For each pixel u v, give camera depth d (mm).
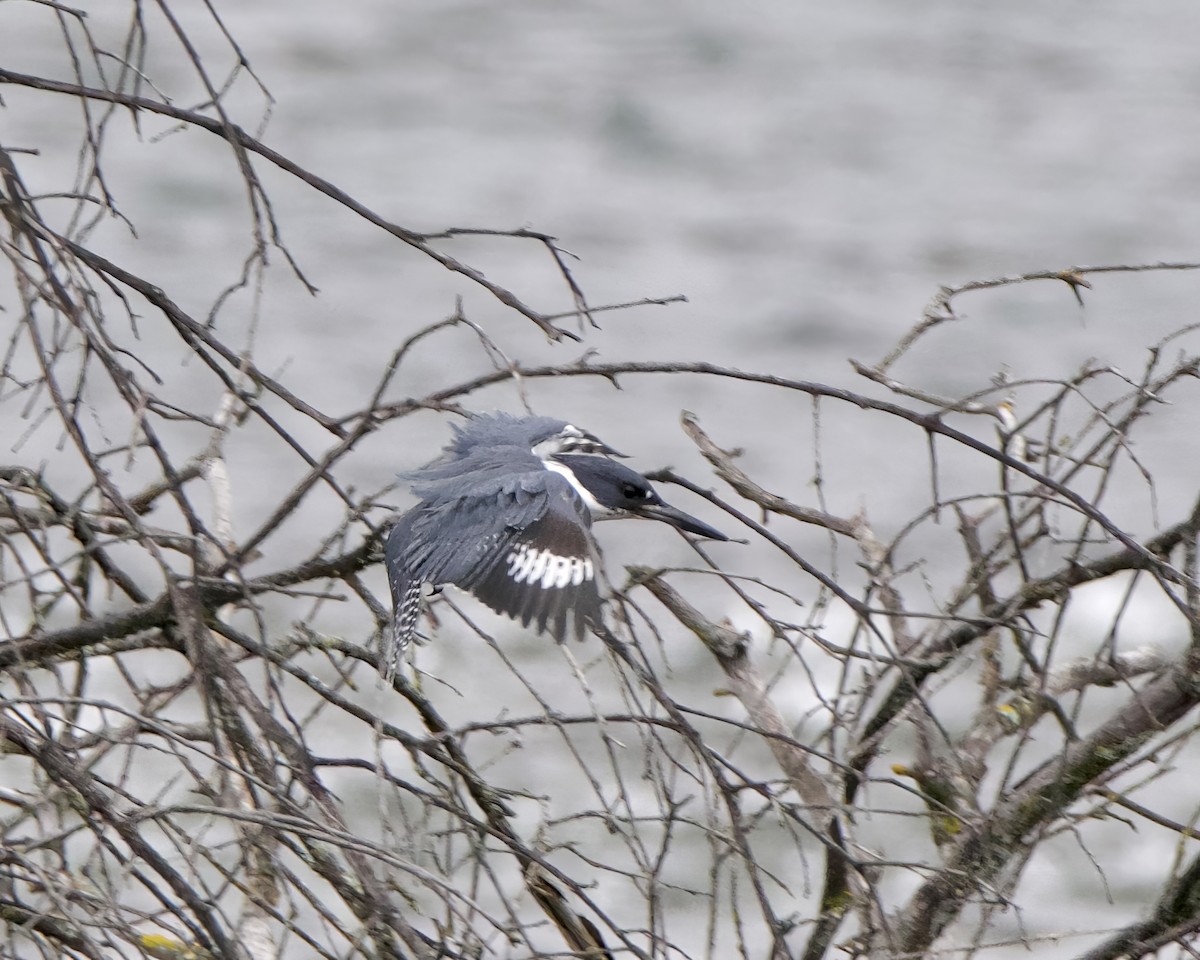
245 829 5707
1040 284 25875
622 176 30047
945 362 23562
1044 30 37656
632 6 38312
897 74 35156
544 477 6973
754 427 21656
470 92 32875
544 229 27531
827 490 20094
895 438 21312
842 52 36281
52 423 18750
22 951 8242
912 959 6324
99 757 6410
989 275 26391
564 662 14422
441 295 24594
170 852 11672
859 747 7461
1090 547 13742
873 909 6750
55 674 6219
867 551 7773
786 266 26656
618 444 21094
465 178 29203
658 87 33812
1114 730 7293
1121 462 20609
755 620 16891
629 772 13641
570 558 6383
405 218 27328
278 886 6410
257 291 5941
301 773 5996
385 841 6297
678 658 15047
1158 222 28484
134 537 5762
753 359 23719
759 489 7895
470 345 23312
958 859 7246
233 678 6168
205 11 35000
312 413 6086
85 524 6859
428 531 6777
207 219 26109
